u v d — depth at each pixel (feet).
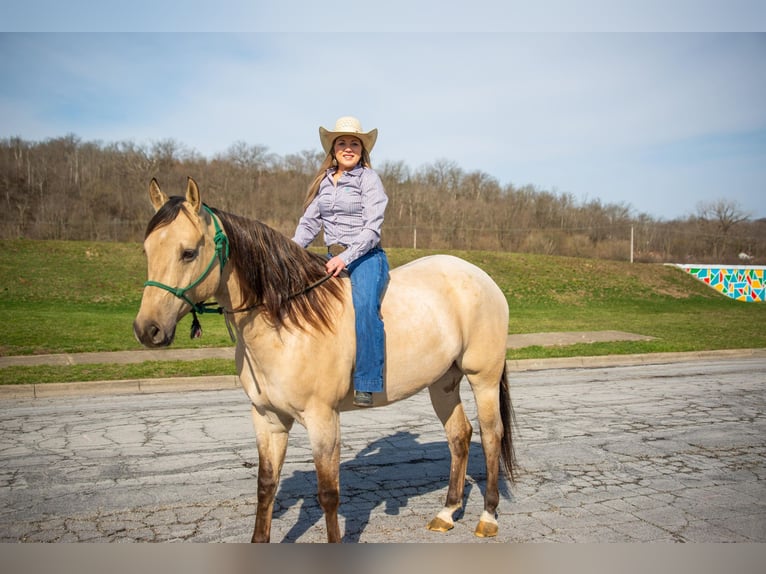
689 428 20.83
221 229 9.70
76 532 11.96
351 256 10.78
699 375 33.14
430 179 168.66
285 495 14.17
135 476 15.34
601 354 39.11
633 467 16.46
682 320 63.46
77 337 41.42
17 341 39.04
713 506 13.57
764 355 42.32
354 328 10.61
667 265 101.81
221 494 14.14
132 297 64.64
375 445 18.56
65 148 125.39
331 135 11.71
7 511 13.01
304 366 9.89
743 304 85.71
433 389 13.24
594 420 22.03
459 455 12.90
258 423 10.69
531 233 140.56
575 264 97.45
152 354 36.65
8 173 114.62
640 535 12.01
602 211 155.43
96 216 116.16
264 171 147.64
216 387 28.68
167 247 8.96
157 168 133.90
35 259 73.41
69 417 21.90
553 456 17.48
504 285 83.51
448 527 12.26
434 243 129.59
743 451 18.02
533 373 34.12
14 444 18.22
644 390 28.32
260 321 9.94
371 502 13.84
